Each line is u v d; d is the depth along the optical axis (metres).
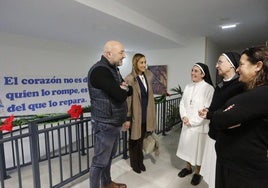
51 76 4.71
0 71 3.81
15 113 4.08
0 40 3.75
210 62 6.14
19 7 2.37
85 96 5.60
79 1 2.23
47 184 2.23
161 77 6.27
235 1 2.89
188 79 5.84
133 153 2.34
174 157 2.79
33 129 1.64
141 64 2.15
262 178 0.89
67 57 5.05
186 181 2.18
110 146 1.67
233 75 1.52
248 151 0.91
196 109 2.05
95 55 5.86
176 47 5.86
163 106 3.82
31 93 4.34
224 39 6.02
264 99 0.83
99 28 3.48
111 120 1.59
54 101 4.80
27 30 3.62
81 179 2.22
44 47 4.51
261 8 3.19
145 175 2.29
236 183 0.97
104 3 2.61
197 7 3.12
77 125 2.08
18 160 1.70
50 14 2.65
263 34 5.21
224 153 1.02
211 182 1.73
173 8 3.15
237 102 0.90
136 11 3.28
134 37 4.32
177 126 4.45
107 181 1.90
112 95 1.49
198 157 2.07
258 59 0.91
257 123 0.87
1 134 2.20
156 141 2.53
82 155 3.02
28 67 4.24
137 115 2.15
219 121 0.96
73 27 3.39
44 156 3.44
